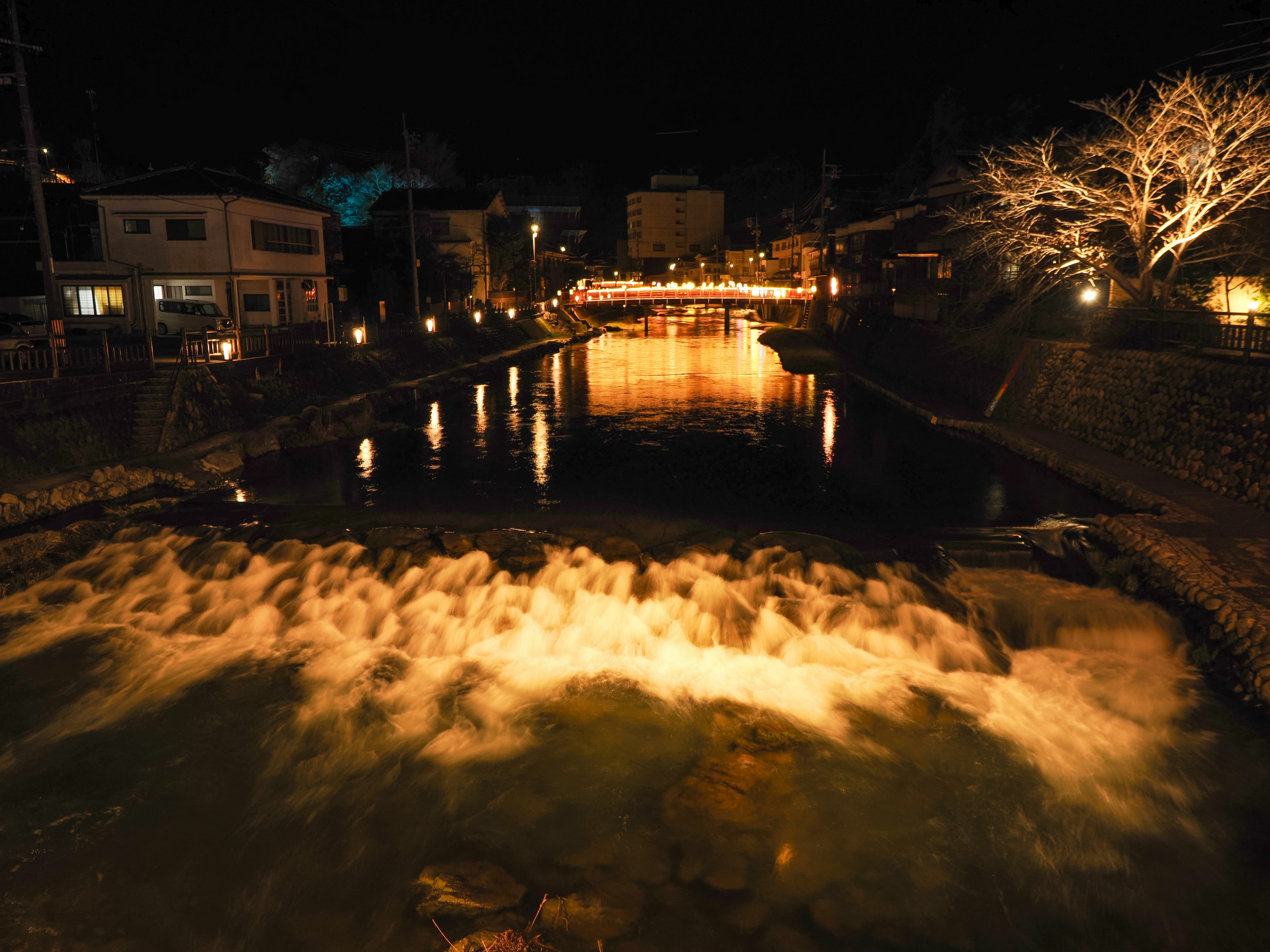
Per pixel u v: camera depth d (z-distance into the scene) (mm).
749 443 25312
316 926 6523
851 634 11188
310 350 29828
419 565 12969
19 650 11453
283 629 12016
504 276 71688
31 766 8742
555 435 26734
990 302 31172
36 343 25547
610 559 12977
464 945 6164
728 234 161625
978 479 19391
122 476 17750
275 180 78438
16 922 6566
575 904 6629
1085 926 6527
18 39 20859
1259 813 7801
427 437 26281
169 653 11414
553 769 8617
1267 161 19734
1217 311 21562
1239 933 6473
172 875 7117
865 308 52812
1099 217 22359
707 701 10016
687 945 6211
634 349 65438
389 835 7602
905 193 93125
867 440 25297
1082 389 21953
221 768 8703
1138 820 7766
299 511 15633
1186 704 9414
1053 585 12172
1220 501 14414
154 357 24234
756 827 7617
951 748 8945
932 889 6875
